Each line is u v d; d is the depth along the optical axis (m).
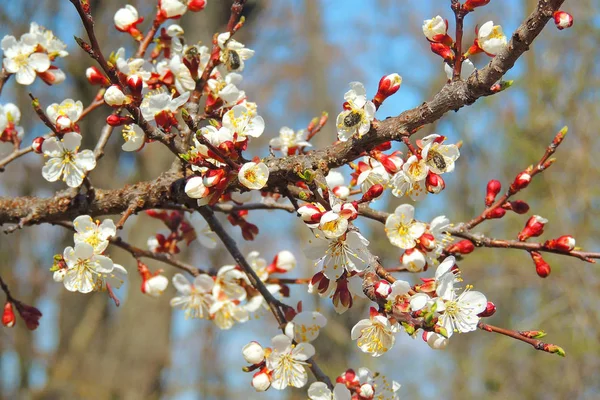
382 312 0.49
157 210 0.68
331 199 0.50
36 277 1.83
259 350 0.56
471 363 1.57
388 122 0.53
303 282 0.67
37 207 0.61
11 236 1.79
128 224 1.35
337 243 0.50
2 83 0.65
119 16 0.64
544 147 1.54
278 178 0.55
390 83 0.53
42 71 0.65
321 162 0.54
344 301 0.51
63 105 0.60
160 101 0.54
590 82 1.52
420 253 0.52
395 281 0.49
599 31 1.53
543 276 0.57
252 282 0.60
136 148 0.57
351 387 0.55
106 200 0.60
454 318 0.51
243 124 0.53
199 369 2.10
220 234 0.60
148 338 1.23
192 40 1.16
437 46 0.53
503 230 1.53
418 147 0.53
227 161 0.51
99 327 1.44
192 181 0.52
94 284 0.54
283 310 0.60
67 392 1.31
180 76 0.61
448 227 0.59
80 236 0.54
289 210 0.64
